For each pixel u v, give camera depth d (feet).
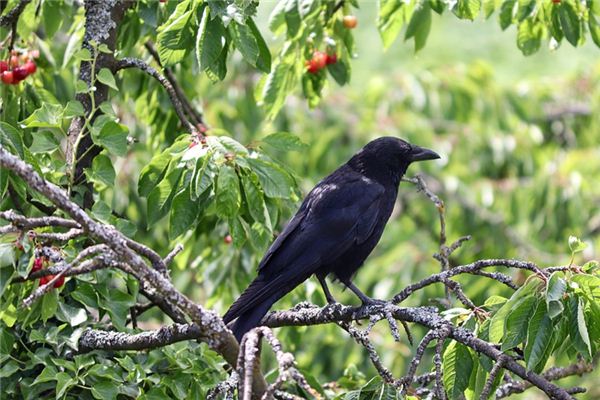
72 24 40.60
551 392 24.30
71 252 28.30
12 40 35.19
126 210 47.52
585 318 25.38
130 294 32.09
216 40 29.66
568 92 64.69
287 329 40.16
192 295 51.03
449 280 26.96
